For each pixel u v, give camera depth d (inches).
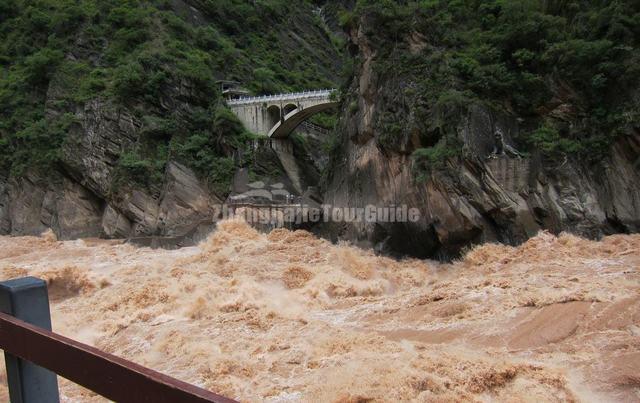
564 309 556.4
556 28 984.9
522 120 1005.2
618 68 889.5
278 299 789.2
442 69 1031.6
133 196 1706.4
